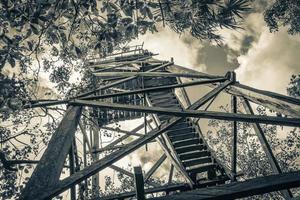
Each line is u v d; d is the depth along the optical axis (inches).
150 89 209.5
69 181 98.6
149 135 148.9
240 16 113.0
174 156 252.8
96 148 354.3
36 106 180.4
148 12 116.6
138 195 76.3
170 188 213.5
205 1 113.1
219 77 233.3
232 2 111.7
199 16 117.2
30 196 83.7
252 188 77.7
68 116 159.5
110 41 123.3
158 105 319.3
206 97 193.0
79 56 131.6
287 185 79.4
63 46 127.3
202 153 254.7
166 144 275.6
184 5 116.6
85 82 241.3
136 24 119.6
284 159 381.7
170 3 116.6
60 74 212.1
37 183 90.0
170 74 279.3
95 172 110.5
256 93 186.2
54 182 94.3
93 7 114.3
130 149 133.5
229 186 80.0
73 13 116.7
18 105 122.6
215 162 245.1
